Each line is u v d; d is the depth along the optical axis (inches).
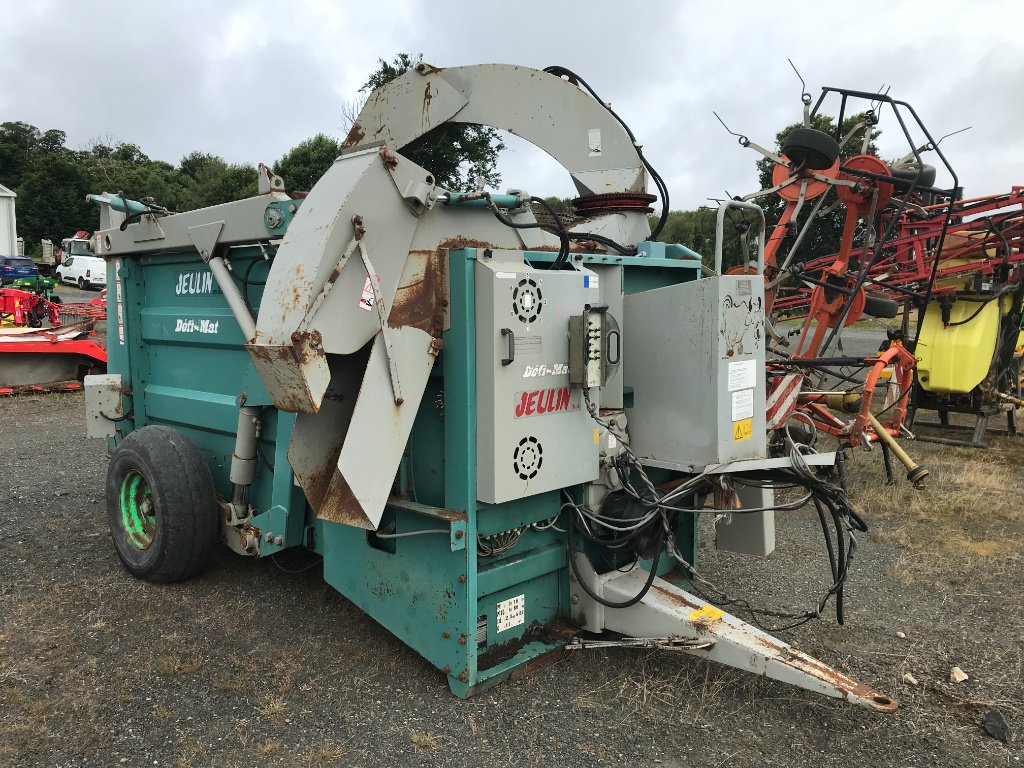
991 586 171.3
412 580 125.4
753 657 116.3
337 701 119.9
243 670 129.4
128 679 126.3
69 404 408.5
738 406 130.4
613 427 133.4
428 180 116.4
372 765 104.3
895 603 163.0
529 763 105.3
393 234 113.0
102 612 151.9
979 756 109.0
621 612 131.1
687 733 113.2
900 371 250.7
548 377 120.1
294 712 117.0
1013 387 358.3
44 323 573.6
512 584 126.9
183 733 111.2
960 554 191.6
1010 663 136.2
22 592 161.3
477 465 115.2
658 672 129.8
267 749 107.0
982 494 242.7
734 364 128.6
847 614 157.6
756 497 162.2
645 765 105.4
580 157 165.0
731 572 181.6
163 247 166.4
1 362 426.0
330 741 109.5
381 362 111.0
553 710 118.0
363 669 129.8
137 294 188.7
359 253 107.8
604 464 134.0
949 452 312.0
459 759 106.0
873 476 268.2
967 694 126.0
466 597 116.4
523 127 164.9
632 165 162.2
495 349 111.3
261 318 109.7
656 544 127.1
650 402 137.6
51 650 136.1
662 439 136.2
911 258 319.0
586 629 135.1
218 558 181.3
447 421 117.9
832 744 111.3
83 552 185.6
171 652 135.7
